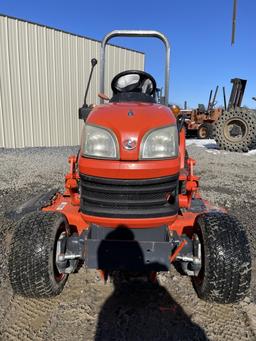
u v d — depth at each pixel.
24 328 2.06
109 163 2.01
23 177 6.22
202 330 2.07
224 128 10.81
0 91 9.74
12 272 2.13
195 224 2.39
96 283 2.59
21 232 2.21
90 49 12.00
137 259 2.18
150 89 2.98
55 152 9.68
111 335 2.02
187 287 2.55
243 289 2.08
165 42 3.09
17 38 9.94
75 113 11.98
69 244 2.40
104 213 2.09
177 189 2.16
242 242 2.11
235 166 8.05
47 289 2.18
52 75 11.02
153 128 2.05
